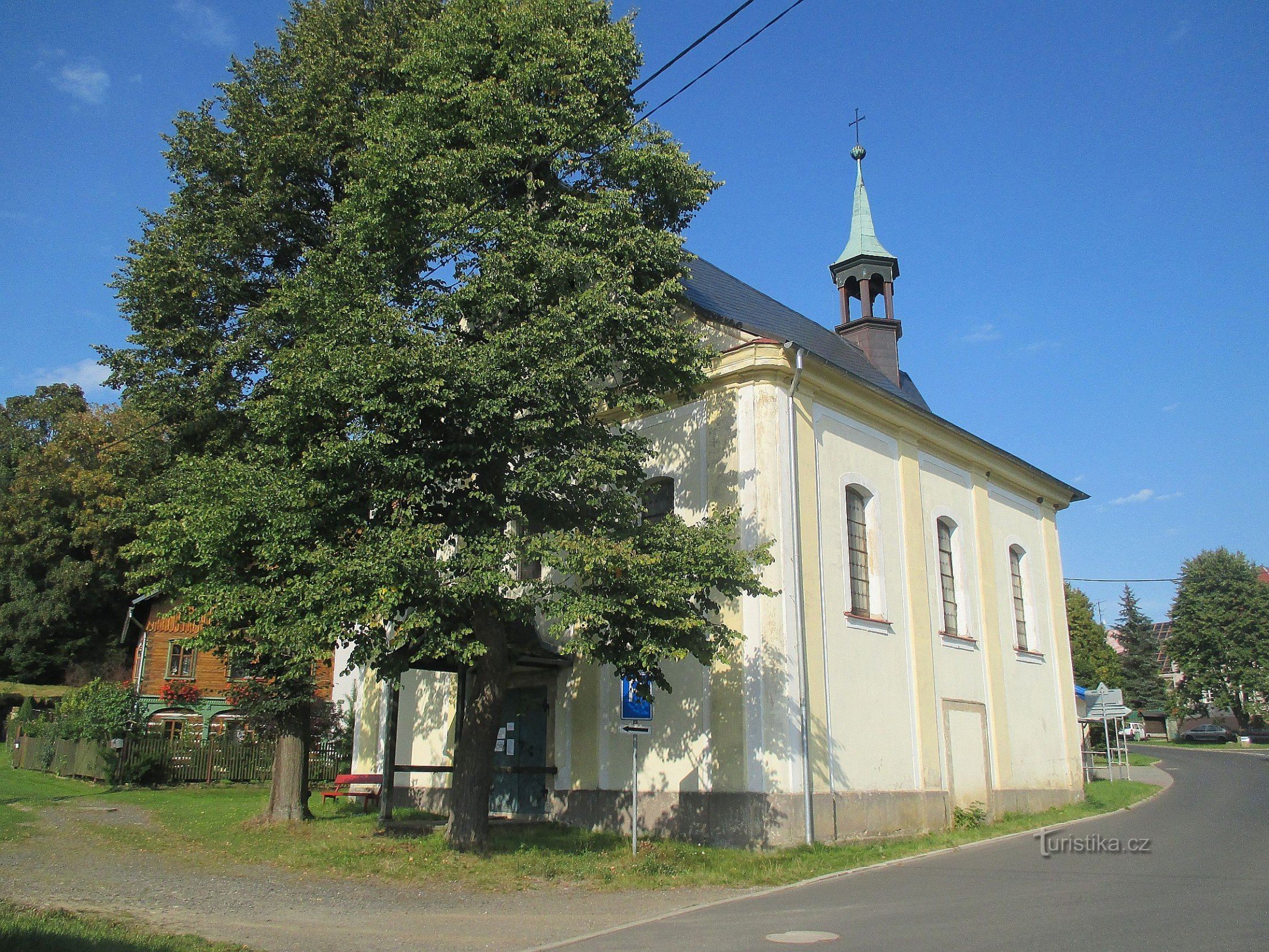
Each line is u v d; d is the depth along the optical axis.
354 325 11.87
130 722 26.42
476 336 13.10
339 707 29.88
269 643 13.04
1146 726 75.38
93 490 43.28
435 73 14.40
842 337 27.23
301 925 8.99
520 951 8.09
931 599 19.80
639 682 13.23
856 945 7.81
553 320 12.17
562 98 14.17
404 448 11.84
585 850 13.86
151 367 16.81
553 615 12.09
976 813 18.75
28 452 47.78
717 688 15.28
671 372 13.62
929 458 20.88
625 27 14.55
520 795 17.94
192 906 9.73
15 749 31.22
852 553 17.84
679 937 8.49
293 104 17.39
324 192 17.88
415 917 9.52
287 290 13.74
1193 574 70.50
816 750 15.22
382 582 10.87
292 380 11.80
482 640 13.56
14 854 12.66
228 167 17.30
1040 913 9.00
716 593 15.75
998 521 23.69
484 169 13.35
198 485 12.82
